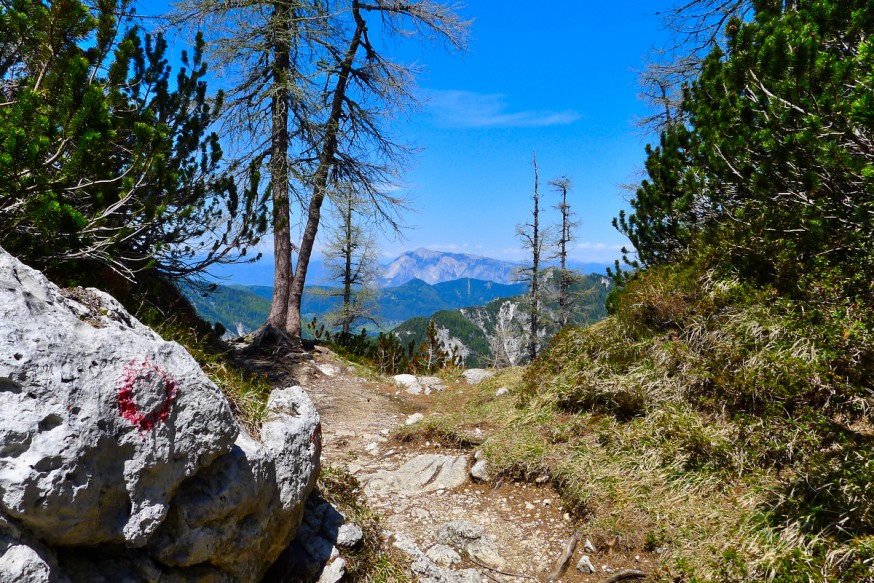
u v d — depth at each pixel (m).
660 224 8.83
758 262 6.10
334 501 4.18
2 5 4.83
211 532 2.48
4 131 3.44
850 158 3.80
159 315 6.77
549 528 4.62
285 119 12.32
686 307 6.57
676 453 4.82
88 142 3.77
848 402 4.00
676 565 3.63
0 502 1.71
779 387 4.41
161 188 4.97
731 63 5.34
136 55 6.03
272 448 3.14
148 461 2.14
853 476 3.35
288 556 3.42
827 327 4.39
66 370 1.92
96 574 2.08
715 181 6.77
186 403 2.35
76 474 1.86
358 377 11.18
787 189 5.03
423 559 3.96
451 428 6.70
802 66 4.28
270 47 11.83
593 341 7.37
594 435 5.61
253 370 10.05
